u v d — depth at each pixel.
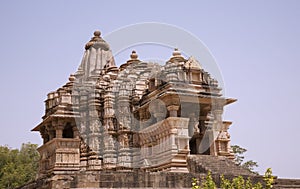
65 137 30.48
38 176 30.53
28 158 56.84
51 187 16.80
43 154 30.58
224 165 23.64
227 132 26.67
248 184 13.35
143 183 17.94
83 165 28.30
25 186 20.88
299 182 22.42
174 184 18.45
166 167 23.41
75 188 16.84
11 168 52.66
